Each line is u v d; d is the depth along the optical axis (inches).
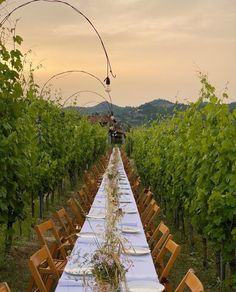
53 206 557.9
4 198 267.4
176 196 394.6
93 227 256.7
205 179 277.0
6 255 303.7
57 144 527.8
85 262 174.4
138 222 278.5
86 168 971.9
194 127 317.1
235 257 255.0
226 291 274.7
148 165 640.4
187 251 377.1
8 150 264.2
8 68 257.8
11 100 265.4
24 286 277.1
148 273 178.4
